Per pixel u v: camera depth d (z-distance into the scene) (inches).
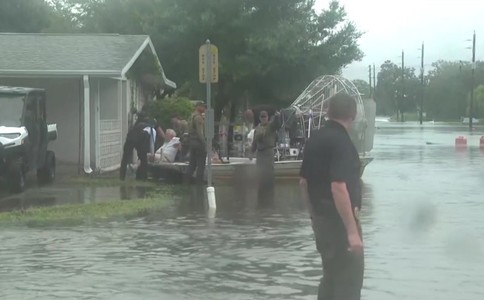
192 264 454.3
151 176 932.0
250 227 584.4
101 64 981.2
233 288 397.4
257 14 1471.5
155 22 1491.1
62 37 1106.7
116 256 476.4
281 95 1497.3
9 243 518.3
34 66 968.3
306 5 1521.9
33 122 832.9
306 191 317.1
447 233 561.9
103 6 1845.5
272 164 853.2
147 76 1221.1
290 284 405.1
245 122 1128.2
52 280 413.4
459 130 3154.5
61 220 616.7
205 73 686.5
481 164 1242.6
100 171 1010.1
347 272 309.6
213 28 1459.2
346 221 296.2
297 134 999.6
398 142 2026.3
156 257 473.7
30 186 851.4
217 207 695.1
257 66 1432.1
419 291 392.5
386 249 501.7
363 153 1058.7
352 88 1047.6
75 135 1072.2
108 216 636.7
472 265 452.1
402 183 934.4
